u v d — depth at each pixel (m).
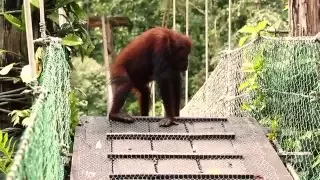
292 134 5.84
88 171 4.84
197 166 5.09
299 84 5.70
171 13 15.05
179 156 5.23
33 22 5.86
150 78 6.91
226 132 5.91
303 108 5.66
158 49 6.57
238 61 7.32
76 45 6.31
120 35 16.22
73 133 5.95
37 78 4.89
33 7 5.79
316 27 6.25
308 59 5.52
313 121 5.55
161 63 6.56
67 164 5.23
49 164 3.18
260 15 11.55
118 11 15.67
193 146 5.53
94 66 16.09
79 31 6.70
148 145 5.50
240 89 6.96
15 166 1.81
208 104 8.95
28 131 2.20
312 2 6.25
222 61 8.26
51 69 3.88
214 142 5.65
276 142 5.77
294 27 6.47
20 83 5.90
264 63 6.36
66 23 6.50
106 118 6.35
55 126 4.02
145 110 7.09
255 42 6.60
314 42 5.28
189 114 9.75
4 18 5.89
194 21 14.56
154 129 6.01
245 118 6.42
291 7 6.52
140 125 6.12
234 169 5.03
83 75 15.85
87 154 5.18
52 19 6.23
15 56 5.91
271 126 6.15
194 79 14.23
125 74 6.58
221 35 13.72
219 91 8.33
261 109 6.44
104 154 5.20
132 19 15.62
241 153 5.37
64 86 5.34
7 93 5.79
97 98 15.63
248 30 6.56
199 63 14.52
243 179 4.83
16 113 5.40
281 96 6.05
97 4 15.66
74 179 4.68
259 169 5.03
